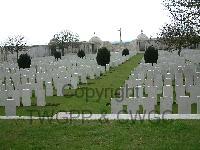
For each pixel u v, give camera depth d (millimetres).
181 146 7348
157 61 27406
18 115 10977
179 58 29328
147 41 72875
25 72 20797
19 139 8219
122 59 36500
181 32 20594
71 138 8180
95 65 25953
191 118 9664
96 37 74750
